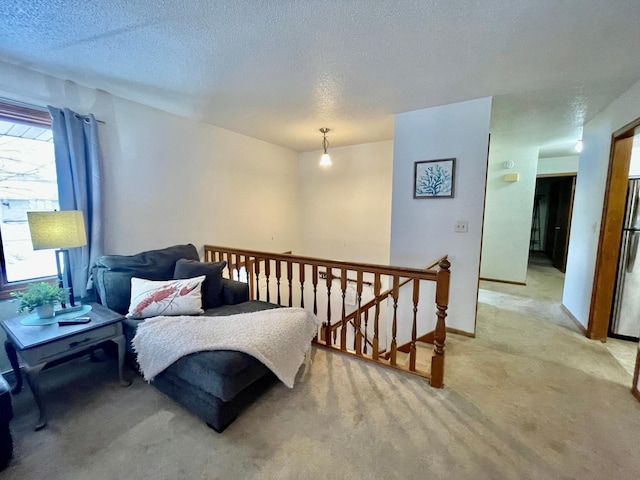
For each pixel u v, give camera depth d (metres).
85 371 2.20
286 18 1.55
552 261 7.03
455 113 2.80
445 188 2.90
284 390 1.97
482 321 3.32
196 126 3.35
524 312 3.61
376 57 1.95
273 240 4.64
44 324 1.83
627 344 2.73
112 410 1.79
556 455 1.47
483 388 2.01
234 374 1.59
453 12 1.49
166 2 1.43
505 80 2.29
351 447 1.51
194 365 1.66
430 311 3.10
